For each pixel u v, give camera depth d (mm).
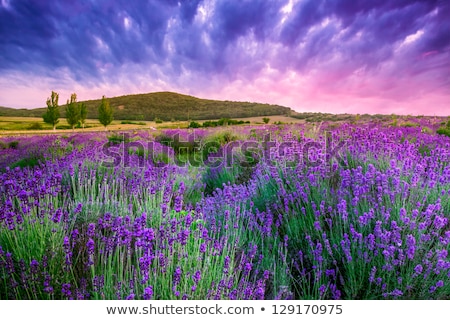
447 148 5363
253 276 2963
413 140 6465
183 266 2711
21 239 2695
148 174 4656
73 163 5594
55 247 2635
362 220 2930
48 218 2984
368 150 5031
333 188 4078
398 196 3320
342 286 2859
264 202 4355
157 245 2801
